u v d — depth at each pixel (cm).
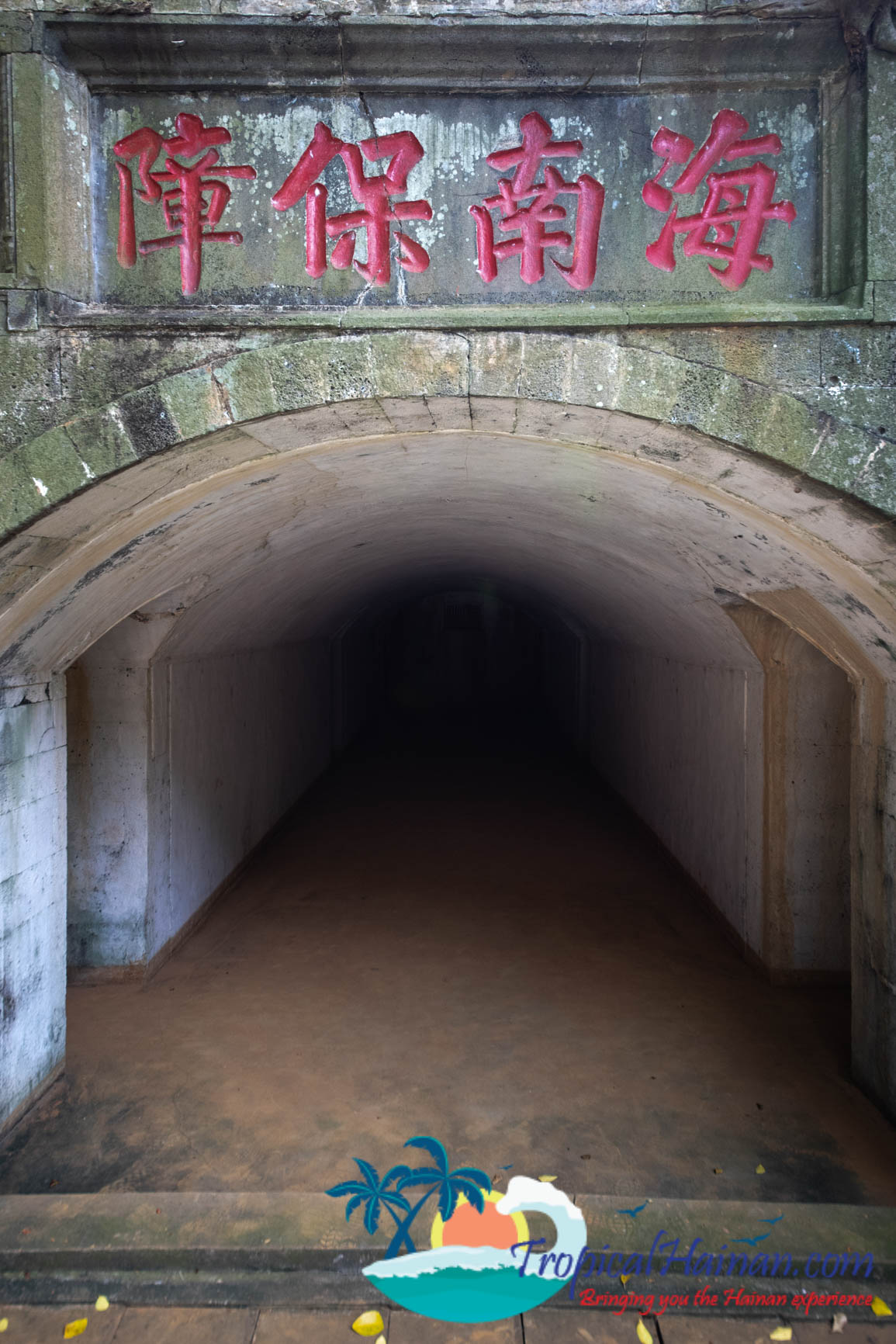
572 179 283
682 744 680
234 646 649
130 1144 335
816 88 282
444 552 843
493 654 1783
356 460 367
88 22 263
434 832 843
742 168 283
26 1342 243
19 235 268
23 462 268
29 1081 356
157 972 506
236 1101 367
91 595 349
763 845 494
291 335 272
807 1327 250
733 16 262
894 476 267
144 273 286
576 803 973
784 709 480
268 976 502
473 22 261
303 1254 268
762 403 269
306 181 283
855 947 379
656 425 277
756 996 473
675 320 267
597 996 475
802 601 364
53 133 271
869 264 267
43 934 368
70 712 479
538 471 394
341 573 750
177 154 284
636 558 514
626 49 269
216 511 370
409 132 282
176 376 270
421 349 271
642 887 674
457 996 475
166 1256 268
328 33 264
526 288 284
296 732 929
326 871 714
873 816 354
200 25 263
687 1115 357
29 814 353
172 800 529
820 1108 362
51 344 271
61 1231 274
